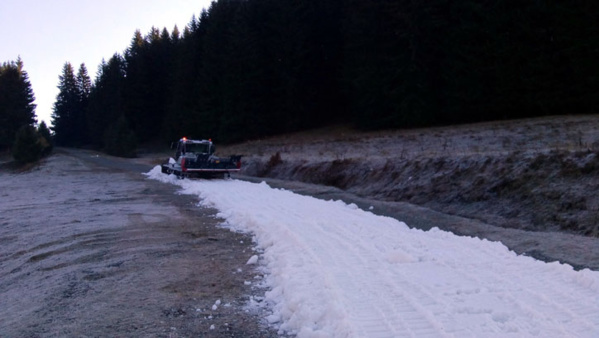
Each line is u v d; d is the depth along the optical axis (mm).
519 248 9227
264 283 7062
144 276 7551
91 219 13484
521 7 31875
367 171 20906
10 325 5730
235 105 54844
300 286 6312
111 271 7957
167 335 5230
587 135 20438
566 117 27359
